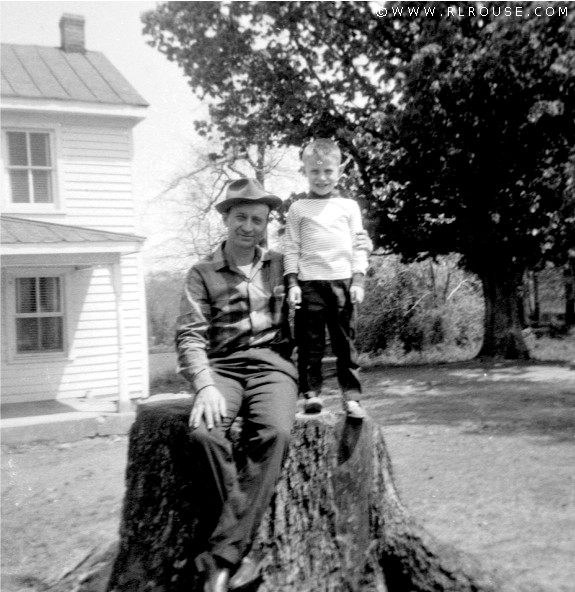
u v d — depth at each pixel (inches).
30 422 429.1
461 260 788.6
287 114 728.3
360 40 738.2
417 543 156.6
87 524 237.9
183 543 141.0
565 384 536.7
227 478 122.2
